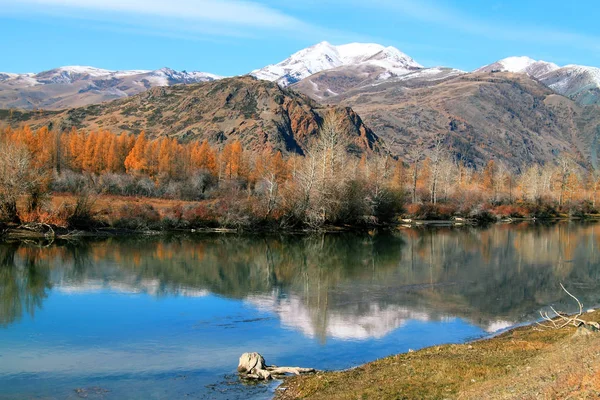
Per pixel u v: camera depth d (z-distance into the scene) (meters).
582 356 17.28
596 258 65.19
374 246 74.62
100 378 24.05
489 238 87.50
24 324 33.06
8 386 23.09
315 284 47.22
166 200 104.81
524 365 20.33
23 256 57.97
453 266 58.12
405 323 34.47
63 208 74.81
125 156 143.38
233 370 24.97
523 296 43.66
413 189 130.38
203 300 40.09
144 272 50.72
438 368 21.84
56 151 129.50
